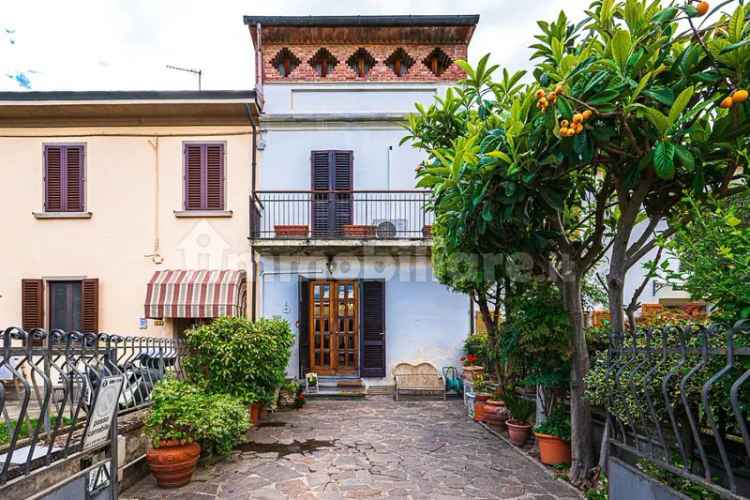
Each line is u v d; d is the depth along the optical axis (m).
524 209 3.72
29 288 9.29
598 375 3.44
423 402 8.75
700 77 2.74
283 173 9.93
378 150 10.03
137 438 4.52
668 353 2.56
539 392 5.60
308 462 5.14
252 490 4.30
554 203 3.50
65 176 9.57
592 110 2.81
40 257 9.46
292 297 9.79
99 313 9.41
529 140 3.26
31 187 9.56
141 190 9.66
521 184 3.47
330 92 10.13
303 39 10.05
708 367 2.43
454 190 3.90
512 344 4.91
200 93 9.28
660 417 2.87
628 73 2.89
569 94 2.89
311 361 9.80
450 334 9.90
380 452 5.54
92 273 9.48
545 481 4.55
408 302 9.95
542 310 4.68
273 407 7.89
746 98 2.46
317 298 9.91
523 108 3.42
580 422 4.46
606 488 3.82
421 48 10.22
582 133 2.95
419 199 9.37
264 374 6.79
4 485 2.11
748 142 2.96
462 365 9.67
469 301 9.93
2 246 9.45
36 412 5.63
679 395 2.65
